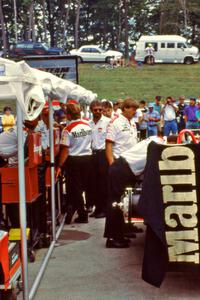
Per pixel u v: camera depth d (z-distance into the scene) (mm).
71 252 17891
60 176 23172
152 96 109500
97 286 14594
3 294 11641
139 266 16250
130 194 16594
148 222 13508
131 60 138250
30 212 16531
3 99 12305
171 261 13617
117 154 19453
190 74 128375
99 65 135500
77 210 22234
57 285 14703
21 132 12828
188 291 14016
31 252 16703
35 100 12414
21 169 12883
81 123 21906
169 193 13594
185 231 13570
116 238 18250
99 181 23141
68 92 17812
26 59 33875
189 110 55844
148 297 13672
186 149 13555
